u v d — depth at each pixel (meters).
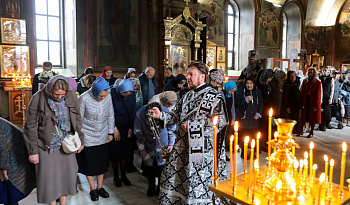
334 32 17.05
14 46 7.48
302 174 2.05
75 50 8.57
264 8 13.85
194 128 2.45
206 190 2.51
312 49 16.83
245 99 4.91
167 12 9.65
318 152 5.62
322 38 17.17
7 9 7.33
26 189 2.70
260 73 5.64
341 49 16.98
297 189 1.75
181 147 2.59
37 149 2.62
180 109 2.61
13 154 2.57
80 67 8.62
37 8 8.65
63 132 2.74
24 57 7.64
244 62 13.96
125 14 9.18
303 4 15.69
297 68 16.14
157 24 9.78
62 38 9.11
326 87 7.48
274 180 1.78
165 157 2.82
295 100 6.30
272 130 5.56
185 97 2.60
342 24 16.84
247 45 13.79
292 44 16.33
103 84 3.18
